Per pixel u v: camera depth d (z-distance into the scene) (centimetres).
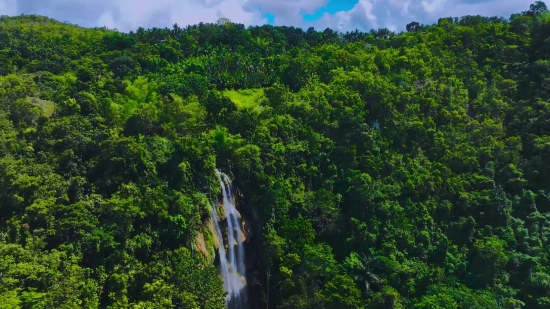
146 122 6625
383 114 8275
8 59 8094
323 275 5738
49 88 7075
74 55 9262
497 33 10406
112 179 5622
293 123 7569
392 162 7431
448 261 6500
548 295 6184
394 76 9106
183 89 7681
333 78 9150
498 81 9225
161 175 5934
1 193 4994
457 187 7231
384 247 6306
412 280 5994
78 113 6438
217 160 6719
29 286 4241
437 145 7919
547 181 7481
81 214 4975
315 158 7350
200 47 10725
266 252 6084
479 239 6706
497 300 5853
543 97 8500
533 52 9738
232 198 6625
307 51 11225
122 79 8162
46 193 5031
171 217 5491
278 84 8475
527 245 6688
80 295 4428
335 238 6600
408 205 6962
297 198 6675
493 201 7000
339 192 7075
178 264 5131
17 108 6078
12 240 4709
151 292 4688
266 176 6600
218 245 6159
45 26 12312
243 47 10881
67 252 4719
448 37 10512
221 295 4912
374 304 5481
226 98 7606
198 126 6856
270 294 6144
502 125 8388
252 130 7231
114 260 4950
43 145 5672
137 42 10125
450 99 8625
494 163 7675
